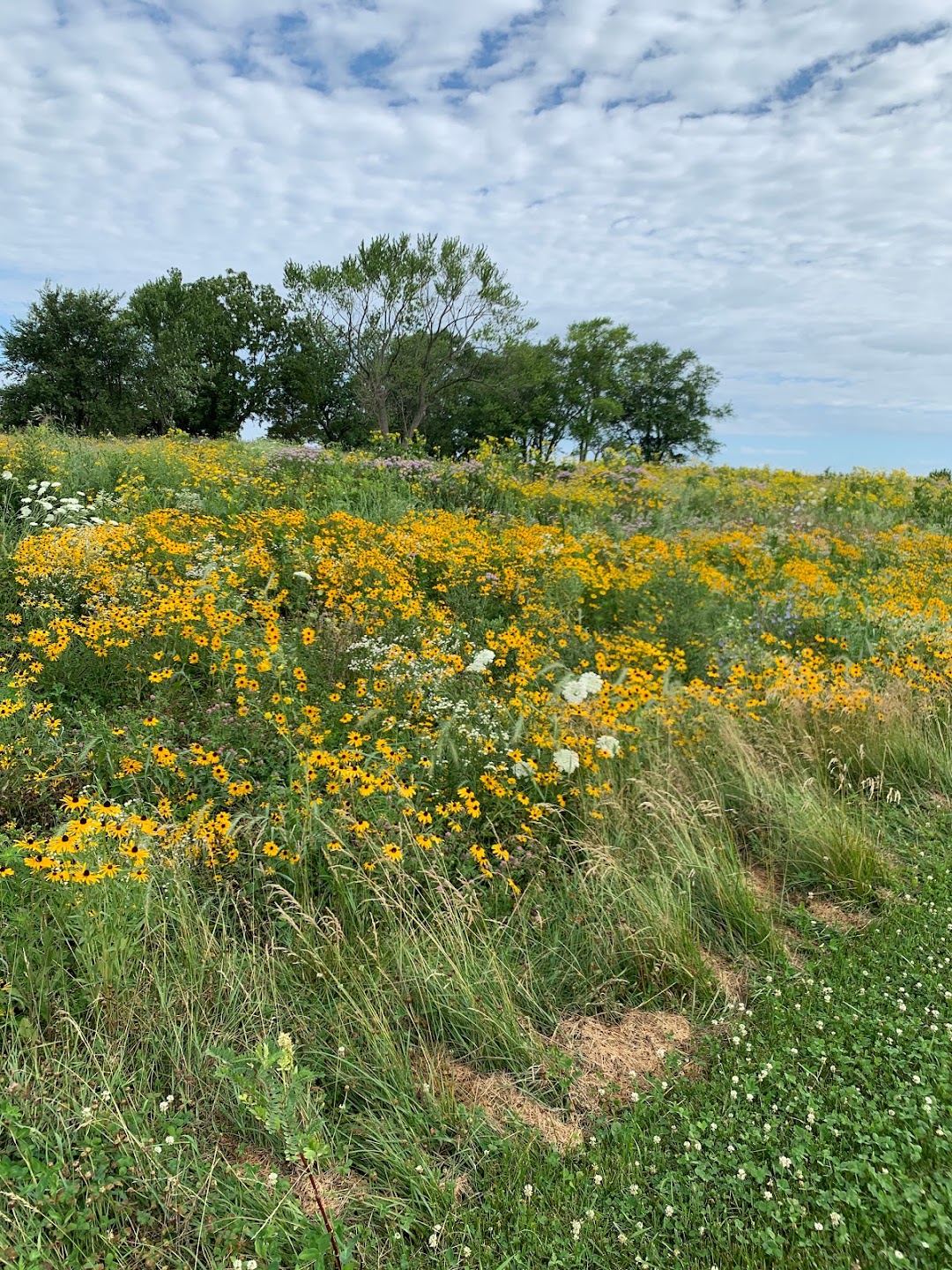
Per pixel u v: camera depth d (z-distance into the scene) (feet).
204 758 13.57
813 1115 8.92
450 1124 8.87
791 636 27.91
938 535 45.80
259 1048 8.64
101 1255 6.87
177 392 125.39
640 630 24.49
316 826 12.38
